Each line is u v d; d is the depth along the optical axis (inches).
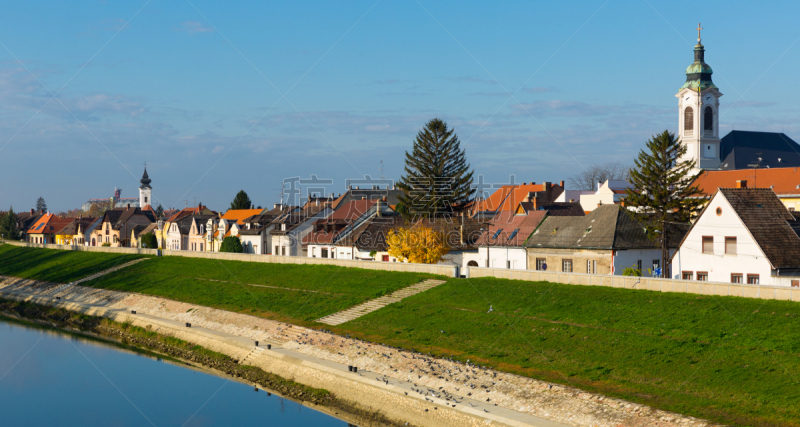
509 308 2303.2
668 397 1518.2
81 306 3555.6
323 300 2883.9
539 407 1578.5
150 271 4143.7
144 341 2878.9
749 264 2260.1
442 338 2170.3
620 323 1966.0
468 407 1610.5
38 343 2896.2
